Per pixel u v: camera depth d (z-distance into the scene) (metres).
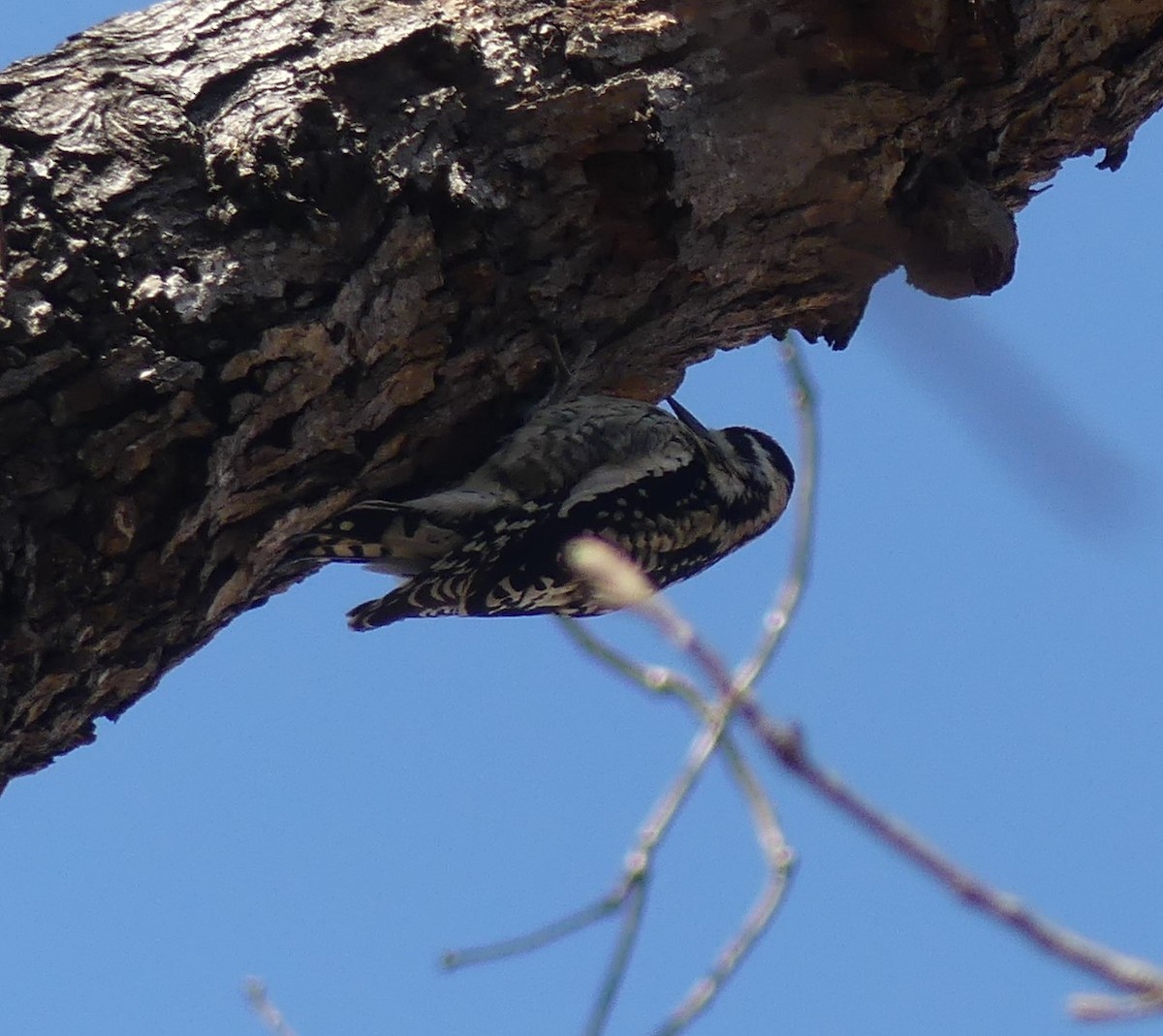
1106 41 11.07
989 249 11.16
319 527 10.34
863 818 4.03
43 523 8.76
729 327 11.77
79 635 9.11
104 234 8.92
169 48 9.56
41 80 9.28
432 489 11.12
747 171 10.47
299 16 9.79
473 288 9.97
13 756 9.59
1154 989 3.74
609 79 10.09
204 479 9.12
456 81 9.90
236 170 9.22
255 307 9.12
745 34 10.43
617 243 10.45
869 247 11.27
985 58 10.77
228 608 10.04
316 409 9.53
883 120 10.78
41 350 8.66
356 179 9.48
